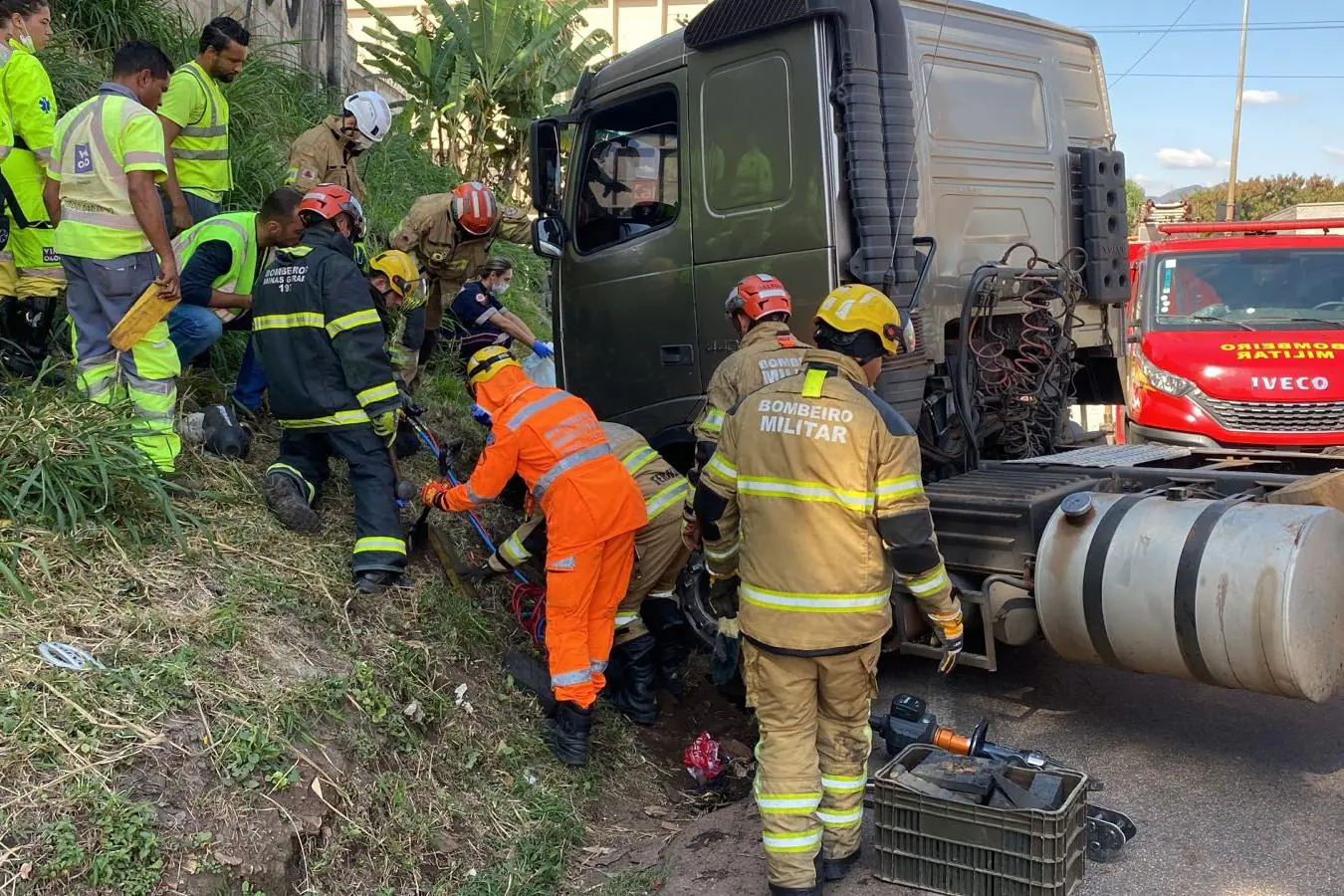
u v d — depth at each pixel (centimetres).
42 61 575
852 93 447
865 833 365
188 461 447
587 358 575
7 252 444
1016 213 540
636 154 540
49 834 261
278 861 292
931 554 311
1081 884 323
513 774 390
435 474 571
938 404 502
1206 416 683
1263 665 346
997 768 329
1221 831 351
